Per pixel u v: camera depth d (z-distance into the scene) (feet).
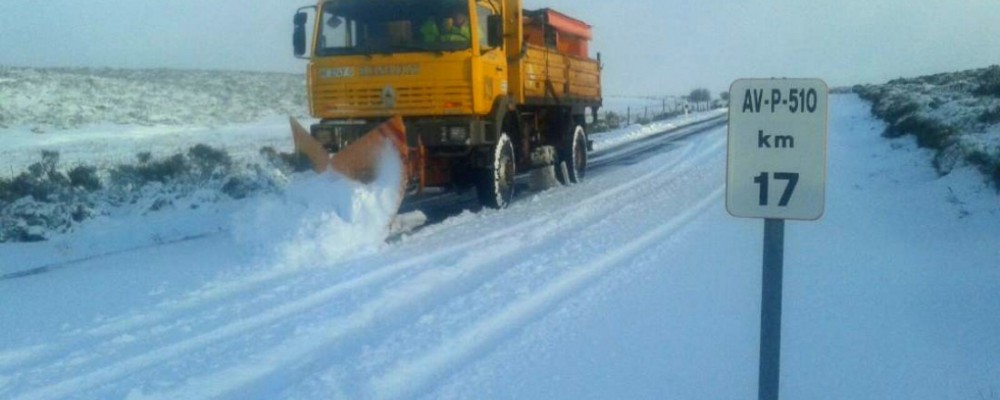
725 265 31.04
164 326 24.73
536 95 52.95
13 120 143.33
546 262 32.14
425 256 33.60
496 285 28.58
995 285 25.72
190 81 224.94
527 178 65.87
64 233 42.14
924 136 66.54
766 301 13.16
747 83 12.83
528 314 25.18
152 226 42.75
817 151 12.64
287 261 32.50
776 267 13.07
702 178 61.41
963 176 43.78
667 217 42.75
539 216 43.88
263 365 21.25
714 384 19.29
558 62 58.39
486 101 43.29
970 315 23.18
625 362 20.80
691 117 196.75
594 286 28.19
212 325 24.70
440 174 45.16
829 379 19.19
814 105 12.61
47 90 171.94
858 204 44.52
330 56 43.09
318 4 43.47
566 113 61.41
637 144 106.73
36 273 32.48
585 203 49.03
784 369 19.88
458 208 48.93
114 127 146.92
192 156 71.31
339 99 43.06
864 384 18.83
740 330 23.16
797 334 22.38
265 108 194.59
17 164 83.35
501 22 43.88
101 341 23.48
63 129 139.33
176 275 31.04
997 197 37.50
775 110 12.76
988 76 131.44
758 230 38.19
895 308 24.29
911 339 21.57
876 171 58.80
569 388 19.20
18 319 25.86
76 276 31.53
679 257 32.60
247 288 28.89
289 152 84.23
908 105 96.63
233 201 50.47
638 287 27.96
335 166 37.99
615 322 24.07
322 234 33.81
